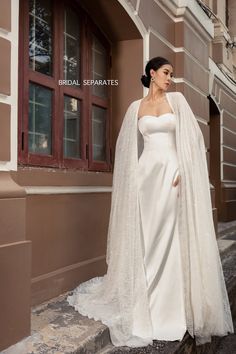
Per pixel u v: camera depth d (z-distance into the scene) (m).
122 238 3.54
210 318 3.45
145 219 3.57
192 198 3.51
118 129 5.30
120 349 3.14
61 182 4.15
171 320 3.44
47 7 4.26
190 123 3.58
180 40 6.29
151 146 3.59
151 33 5.43
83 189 4.45
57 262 4.09
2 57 2.98
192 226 3.48
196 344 3.53
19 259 2.96
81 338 2.99
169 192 3.52
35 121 4.09
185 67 6.36
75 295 3.91
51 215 4.00
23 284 2.99
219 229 9.10
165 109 3.60
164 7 5.88
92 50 5.01
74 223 4.33
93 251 4.65
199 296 3.41
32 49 4.05
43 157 4.14
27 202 3.71
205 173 3.60
